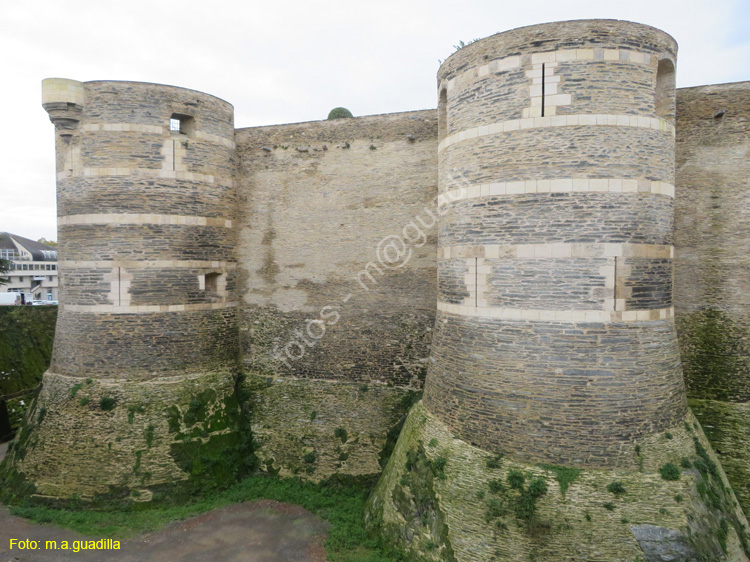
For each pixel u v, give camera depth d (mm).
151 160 13344
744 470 10984
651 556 8047
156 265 13367
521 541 8570
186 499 12312
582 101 9211
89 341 13195
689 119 11773
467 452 9703
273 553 10383
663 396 9352
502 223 9664
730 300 11531
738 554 8672
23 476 12617
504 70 9672
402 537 9938
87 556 10289
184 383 13492
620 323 9164
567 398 9078
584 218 9172
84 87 13297
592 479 8758
